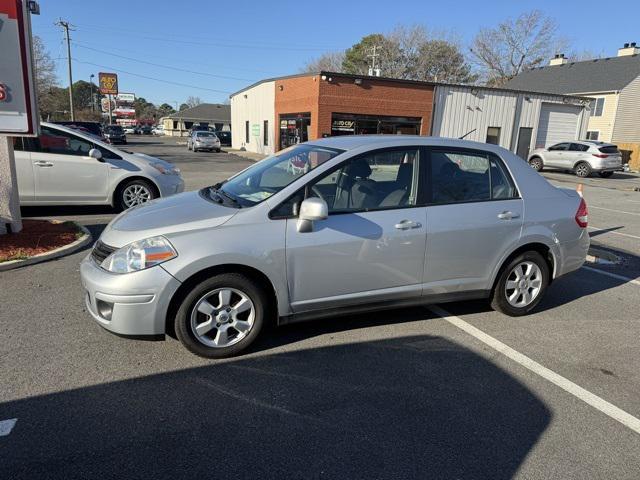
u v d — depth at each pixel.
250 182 4.12
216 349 3.55
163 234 3.37
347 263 3.73
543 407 3.14
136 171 8.62
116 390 3.14
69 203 8.31
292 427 2.84
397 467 2.54
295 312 3.71
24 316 4.23
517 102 27.12
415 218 3.93
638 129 36.34
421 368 3.58
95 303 3.41
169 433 2.74
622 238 8.67
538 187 4.55
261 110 32.03
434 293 4.15
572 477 2.51
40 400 3.00
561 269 4.70
